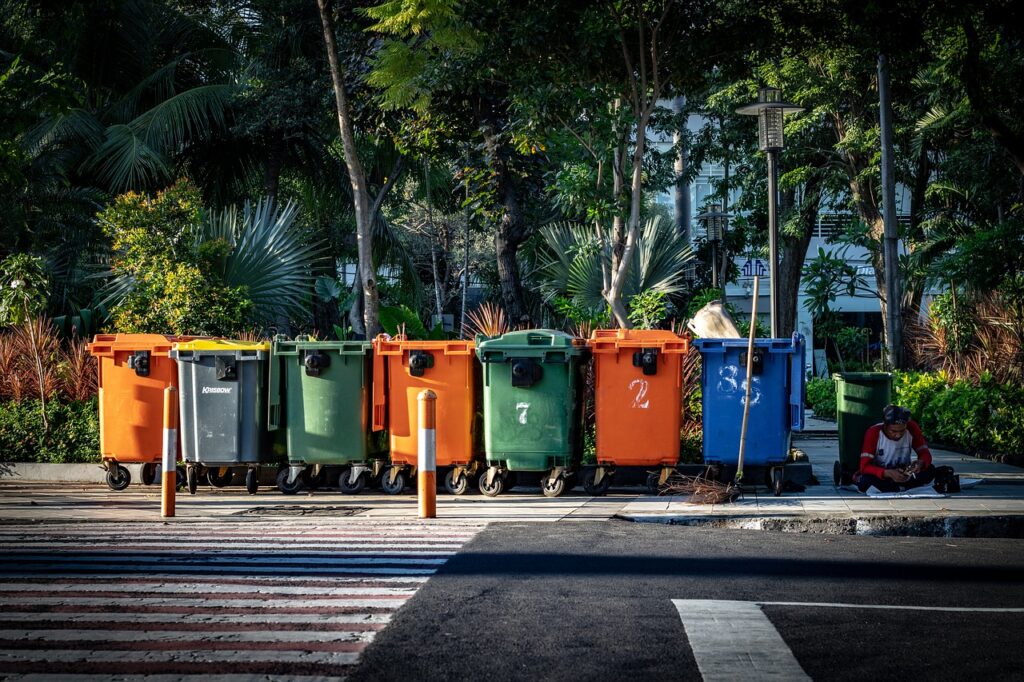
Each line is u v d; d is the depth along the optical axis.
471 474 11.28
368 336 15.23
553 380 10.79
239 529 8.45
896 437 10.44
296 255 17.45
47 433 13.02
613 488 11.52
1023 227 17.44
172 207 16.17
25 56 18.58
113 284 16.70
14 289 14.30
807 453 15.45
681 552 7.29
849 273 24.56
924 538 8.27
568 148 17.98
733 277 26.34
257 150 27.67
